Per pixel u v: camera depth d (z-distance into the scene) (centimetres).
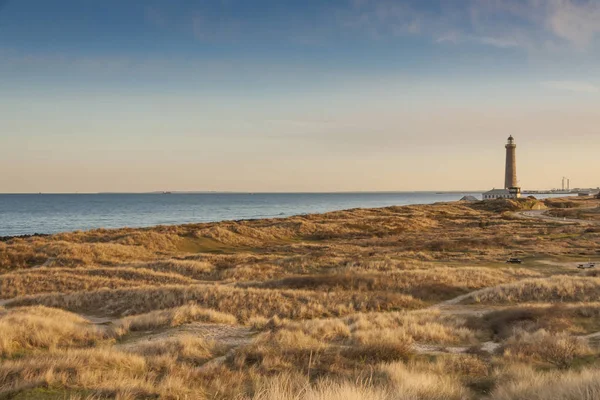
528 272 3809
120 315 2619
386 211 12062
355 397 823
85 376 1006
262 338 1658
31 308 2491
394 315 2316
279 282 3322
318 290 3078
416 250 5419
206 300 2692
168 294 2822
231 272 4109
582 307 2256
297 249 5875
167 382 1003
